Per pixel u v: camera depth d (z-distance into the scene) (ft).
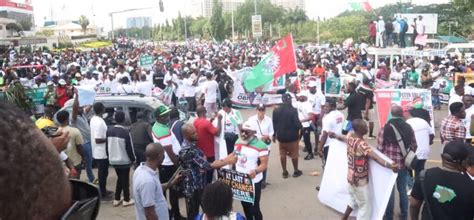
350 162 20.70
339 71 68.49
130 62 85.87
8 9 262.67
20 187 2.10
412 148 21.27
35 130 2.24
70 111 30.50
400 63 69.21
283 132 30.42
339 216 24.23
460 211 13.07
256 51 148.56
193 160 20.34
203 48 191.42
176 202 22.21
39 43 196.85
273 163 35.19
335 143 25.12
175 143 24.09
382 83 56.70
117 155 25.43
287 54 42.47
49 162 2.25
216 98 52.31
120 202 26.37
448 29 167.94
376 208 20.38
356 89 40.73
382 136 21.56
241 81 59.77
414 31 88.22
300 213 24.82
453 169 13.24
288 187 29.25
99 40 287.07
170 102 54.39
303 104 35.14
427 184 13.56
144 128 26.58
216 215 12.46
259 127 29.58
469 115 27.71
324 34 223.71
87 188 2.88
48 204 2.23
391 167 19.47
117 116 26.03
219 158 25.49
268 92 61.16
